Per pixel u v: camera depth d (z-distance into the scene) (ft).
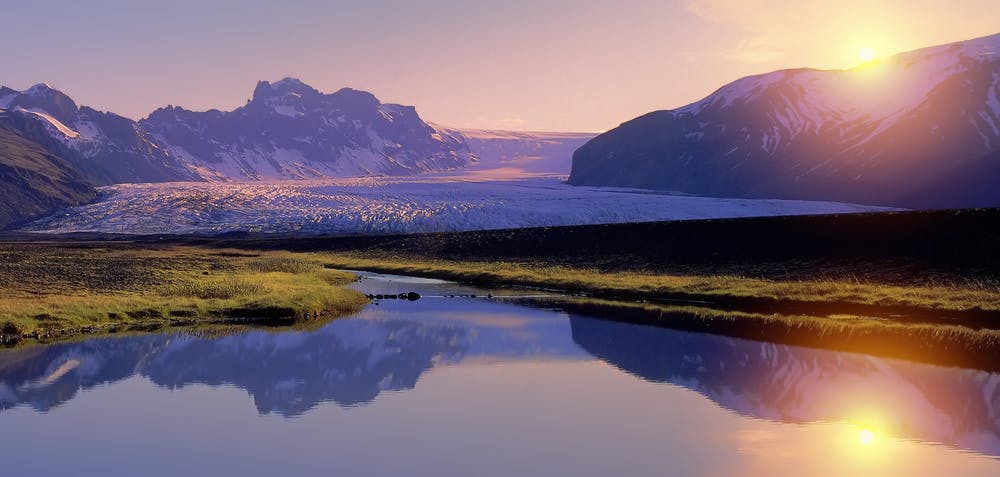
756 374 85.05
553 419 66.90
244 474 53.42
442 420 66.85
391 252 322.75
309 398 74.95
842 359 94.12
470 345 106.22
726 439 60.49
